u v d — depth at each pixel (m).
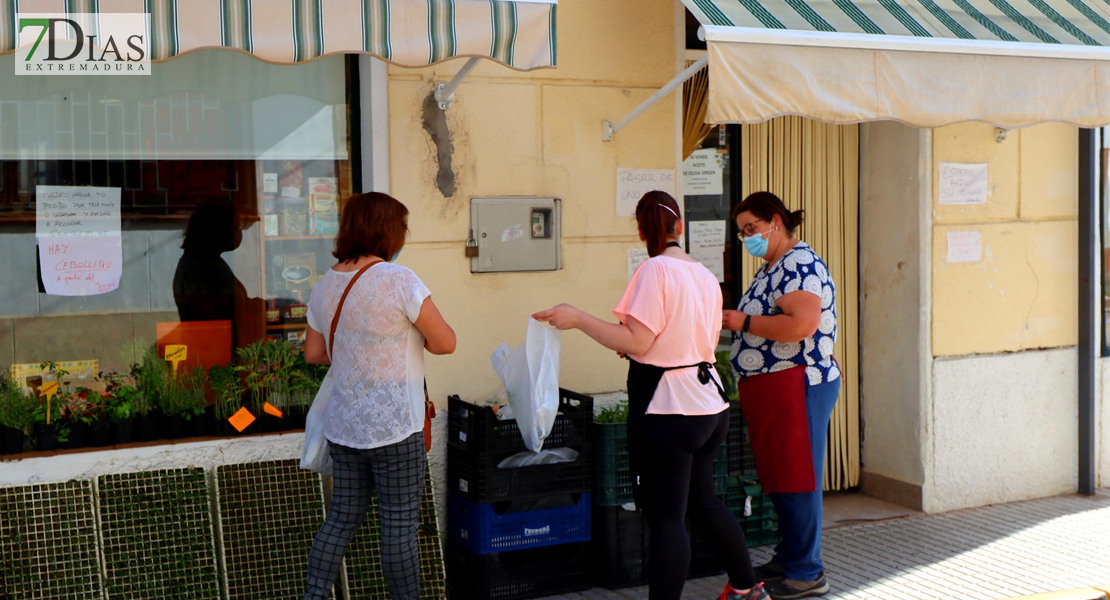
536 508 4.76
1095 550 5.49
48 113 4.61
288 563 4.41
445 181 4.99
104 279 4.74
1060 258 6.54
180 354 4.88
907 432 6.23
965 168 6.16
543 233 5.21
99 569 4.14
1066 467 6.63
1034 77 4.91
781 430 4.61
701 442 4.06
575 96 5.25
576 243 5.30
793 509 4.68
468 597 4.79
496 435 4.62
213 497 4.45
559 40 5.20
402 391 3.87
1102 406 6.79
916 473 6.19
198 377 4.67
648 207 4.20
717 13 4.43
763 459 4.71
